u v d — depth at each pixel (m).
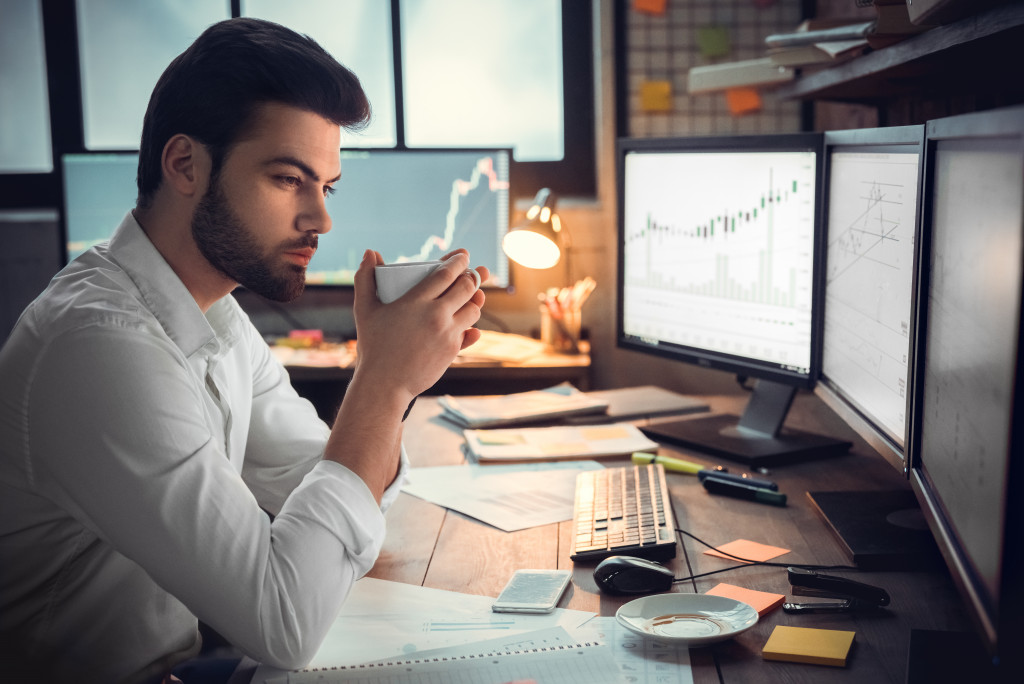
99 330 0.77
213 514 0.76
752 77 2.07
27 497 0.80
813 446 1.43
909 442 0.90
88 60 2.71
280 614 0.76
